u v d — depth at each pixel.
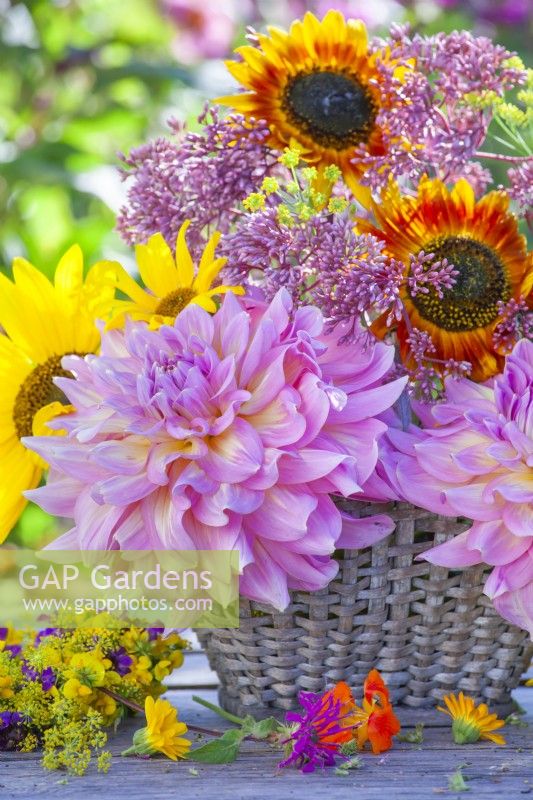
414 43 1.32
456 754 1.23
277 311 1.23
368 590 1.24
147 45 3.15
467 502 1.21
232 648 1.25
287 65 1.34
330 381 1.24
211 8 3.21
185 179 1.34
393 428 1.25
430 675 1.27
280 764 1.21
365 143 1.33
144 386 1.21
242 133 1.32
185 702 1.33
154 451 1.21
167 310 1.30
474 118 1.33
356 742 1.23
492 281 1.29
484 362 1.29
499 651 1.26
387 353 1.25
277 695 1.26
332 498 1.23
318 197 1.28
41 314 1.35
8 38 2.69
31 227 2.61
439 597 1.25
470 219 1.30
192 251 1.35
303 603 1.24
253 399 1.22
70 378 1.33
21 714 1.23
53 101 2.78
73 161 2.52
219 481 1.20
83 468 1.23
